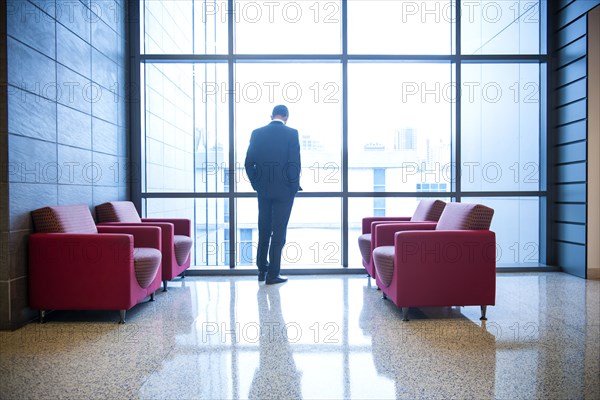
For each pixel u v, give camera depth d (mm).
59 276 2682
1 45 2479
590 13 4016
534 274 4402
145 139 4586
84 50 3457
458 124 4566
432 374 1941
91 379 1893
